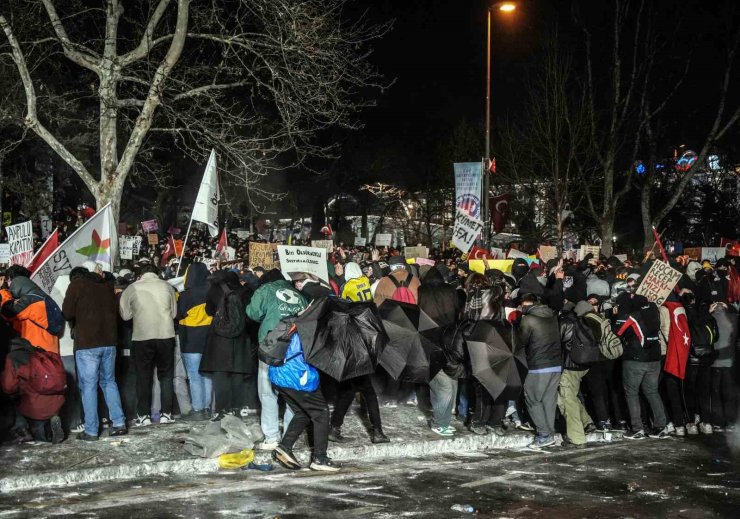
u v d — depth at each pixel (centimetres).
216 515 682
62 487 773
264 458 864
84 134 3200
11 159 3406
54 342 896
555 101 3219
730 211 5222
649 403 1097
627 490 789
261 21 1758
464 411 1120
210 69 1878
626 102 3114
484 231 2592
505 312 1112
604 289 1342
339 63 1748
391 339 941
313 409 835
